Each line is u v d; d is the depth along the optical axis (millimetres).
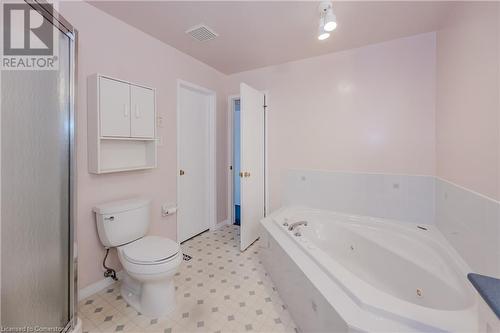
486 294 590
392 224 2098
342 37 2125
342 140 2451
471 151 1337
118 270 1917
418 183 2119
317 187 2615
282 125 2795
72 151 1290
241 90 2410
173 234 2457
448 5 1638
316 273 1316
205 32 2049
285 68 2742
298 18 1828
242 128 2432
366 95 2311
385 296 1060
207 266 2162
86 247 1678
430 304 1392
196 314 1522
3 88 948
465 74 1427
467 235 1368
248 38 2154
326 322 1091
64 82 1252
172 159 2396
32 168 1072
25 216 1040
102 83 1622
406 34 2068
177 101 2422
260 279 1944
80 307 1576
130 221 1760
